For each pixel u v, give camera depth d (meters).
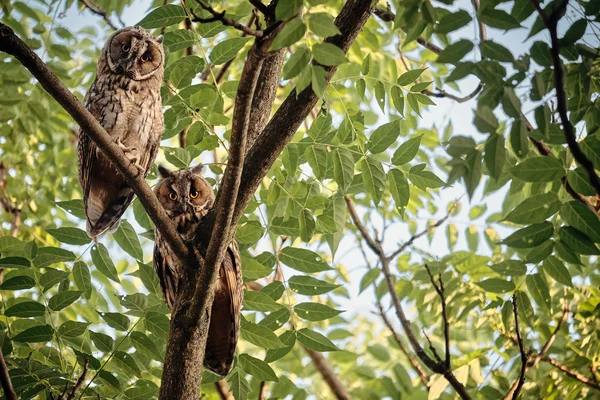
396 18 7.16
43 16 15.95
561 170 7.84
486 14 6.86
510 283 9.95
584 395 12.05
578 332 12.45
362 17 8.47
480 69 6.92
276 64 9.96
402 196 9.52
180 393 8.20
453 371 11.78
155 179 13.27
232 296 10.31
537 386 12.25
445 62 6.96
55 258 9.78
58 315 13.16
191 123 10.63
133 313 9.36
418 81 14.87
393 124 9.59
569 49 7.81
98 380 9.62
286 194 10.27
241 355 10.07
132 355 10.23
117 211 12.80
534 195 9.00
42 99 15.04
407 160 9.58
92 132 8.05
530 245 8.61
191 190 12.36
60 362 10.14
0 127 14.95
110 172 12.49
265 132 8.78
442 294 10.79
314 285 9.92
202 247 8.68
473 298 12.30
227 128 11.33
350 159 9.62
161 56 13.23
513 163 10.34
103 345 9.21
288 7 6.42
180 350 8.34
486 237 13.84
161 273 11.05
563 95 6.76
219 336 10.57
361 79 9.96
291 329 9.86
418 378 13.19
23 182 16.08
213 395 13.56
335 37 8.48
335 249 10.22
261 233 10.21
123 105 12.70
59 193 16.83
